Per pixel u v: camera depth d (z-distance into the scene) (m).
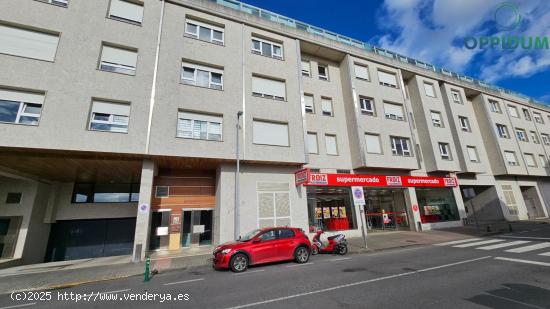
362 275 7.15
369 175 16.67
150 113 11.98
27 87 10.38
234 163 13.80
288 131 14.97
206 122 13.28
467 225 19.75
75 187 15.40
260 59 15.51
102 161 11.97
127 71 12.33
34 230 13.49
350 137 17.94
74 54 11.37
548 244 10.26
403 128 19.38
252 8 17.08
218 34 15.09
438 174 20.58
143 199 11.58
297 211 14.45
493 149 24.39
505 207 23.28
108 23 12.37
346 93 18.77
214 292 6.17
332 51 18.81
